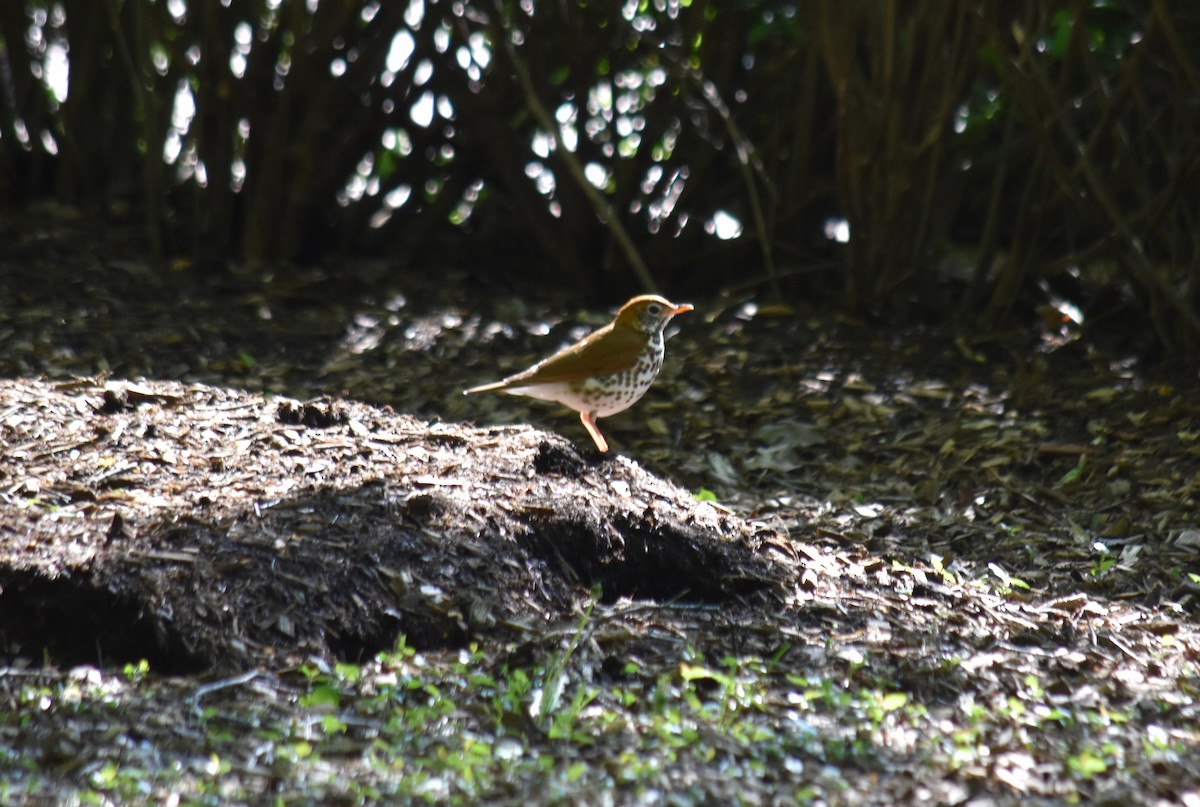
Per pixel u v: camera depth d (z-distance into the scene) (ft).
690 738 22.82
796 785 21.48
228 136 54.60
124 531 26.71
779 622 27.89
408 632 25.99
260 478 29.76
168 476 29.68
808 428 41.52
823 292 53.67
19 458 30.14
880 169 49.78
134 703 23.08
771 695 24.84
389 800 20.33
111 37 57.72
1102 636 28.50
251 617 25.44
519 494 29.73
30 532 26.48
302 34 52.54
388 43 54.08
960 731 23.80
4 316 46.83
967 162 54.70
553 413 42.60
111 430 32.01
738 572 29.32
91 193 58.59
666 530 29.66
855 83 48.78
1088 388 44.11
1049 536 34.37
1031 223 48.49
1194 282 45.80
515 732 23.03
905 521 35.22
